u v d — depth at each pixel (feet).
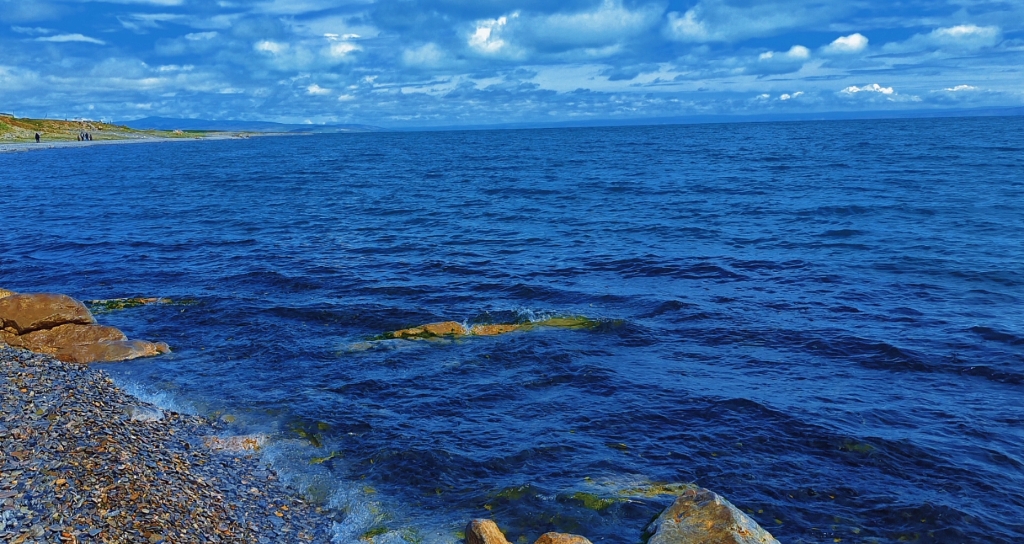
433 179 224.74
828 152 298.56
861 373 56.44
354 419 49.83
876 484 40.68
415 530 36.73
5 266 97.86
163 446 42.91
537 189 185.98
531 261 97.30
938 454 43.68
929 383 54.19
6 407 43.24
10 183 214.69
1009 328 64.64
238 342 66.64
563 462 43.60
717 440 46.06
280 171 269.64
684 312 72.28
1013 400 51.06
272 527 36.04
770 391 53.36
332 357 62.34
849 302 74.59
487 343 64.95
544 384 55.72
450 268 93.40
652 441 46.16
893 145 333.21
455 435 47.34
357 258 100.78
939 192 154.30
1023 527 36.60
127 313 75.72
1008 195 146.72
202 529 33.58
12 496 33.09
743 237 110.83
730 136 527.40
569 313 72.13
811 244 103.76
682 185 185.16
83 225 133.18
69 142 462.19
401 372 58.59
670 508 35.70
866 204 138.92
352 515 38.32
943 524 36.78
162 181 224.94
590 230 121.19
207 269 94.99
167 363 61.31
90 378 53.62
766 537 32.94
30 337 62.95
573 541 32.45
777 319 69.62
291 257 101.91
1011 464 42.52
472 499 39.75
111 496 33.99
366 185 208.95
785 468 42.47
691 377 56.44
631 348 63.21
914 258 92.63
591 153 352.28
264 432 47.83
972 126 585.22
